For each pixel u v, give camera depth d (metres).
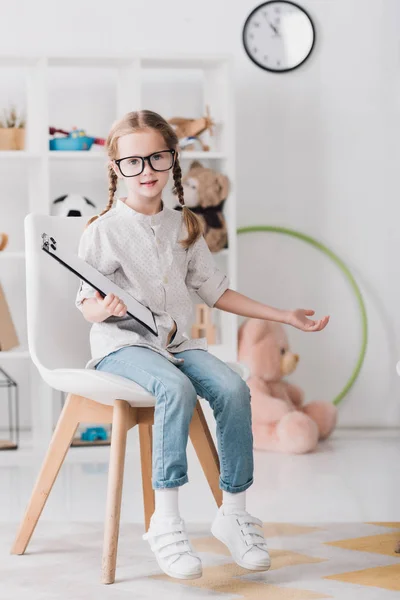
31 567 2.06
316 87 4.12
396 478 3.06
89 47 4.02
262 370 3.77
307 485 2.96
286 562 2.06
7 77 4.01
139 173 2.08
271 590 1.86
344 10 4.11
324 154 4.13
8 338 3.79
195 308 3.98
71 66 3.85
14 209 4.03
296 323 2.10
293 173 4.12
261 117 4.10
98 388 1.93
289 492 2.86
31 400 4.00
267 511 2.61
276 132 4.11
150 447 2.29
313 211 4.14
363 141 4.15
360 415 4.18
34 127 3.80
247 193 4.11
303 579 1.93
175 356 2.07
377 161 4.16
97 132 4.07
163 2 4.05
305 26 4.08
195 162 3.85
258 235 4.13
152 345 2.03
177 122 3.84
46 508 2.69
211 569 2.02
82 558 2.13
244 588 1.88
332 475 3.12
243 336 3.85
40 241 2.18
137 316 2.00
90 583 1.93
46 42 4.00
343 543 2.23
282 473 3.16
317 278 4.15
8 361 4.06
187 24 4.06
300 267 4.14
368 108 4.14
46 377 2.04
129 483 3.05
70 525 2.47
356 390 4.17
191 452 3.53
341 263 4.11
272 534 2.33
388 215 4.17
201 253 2.19
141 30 4.04
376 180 4.16
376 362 4.18
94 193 4.08
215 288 2.18
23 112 3.91
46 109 3.67
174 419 1.88
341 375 4.18
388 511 2.60
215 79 3.91
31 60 3.71
